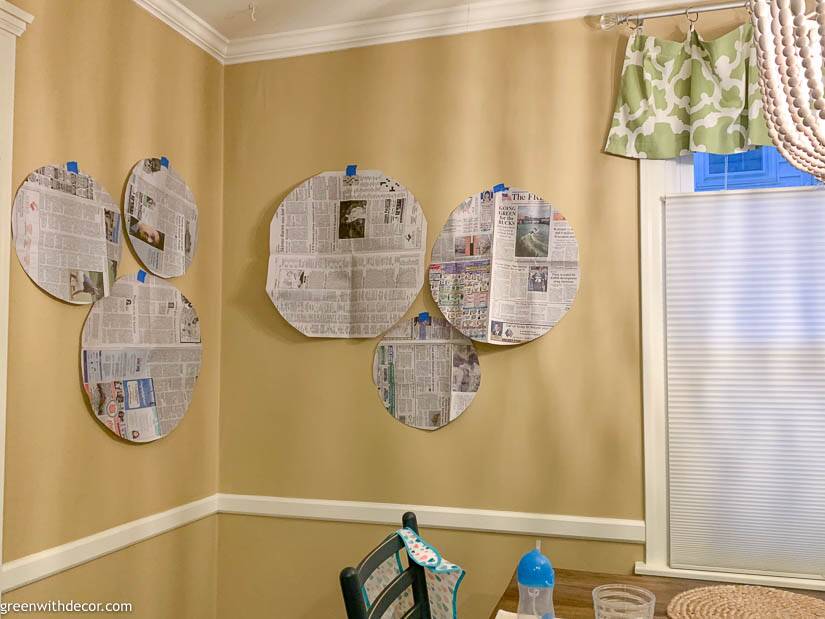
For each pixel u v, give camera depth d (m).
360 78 2.71
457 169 2.58
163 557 2.46
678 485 2.32
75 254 2.06
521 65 2.53
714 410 2.30
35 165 1.95
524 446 2.47
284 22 2.67
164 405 2.43
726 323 2.30
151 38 2.44
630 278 2.40
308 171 2.75
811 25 1.12
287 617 2.70
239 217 2.82
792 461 2.23
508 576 2.46
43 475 1.97
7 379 1.85
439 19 2.60
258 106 2.82
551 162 2.48
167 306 2.46
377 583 1.63
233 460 2.78
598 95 2.45
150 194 2.38
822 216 2.23
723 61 2.29
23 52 1.92
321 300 2.67
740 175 2.33
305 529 2.69
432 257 2.58
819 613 1.67
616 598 1.37
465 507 2.52
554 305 2.44
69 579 2.05
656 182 2.38
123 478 2.27
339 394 2.68
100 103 2.20
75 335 2.09
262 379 2.76
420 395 2.57
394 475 2.60
